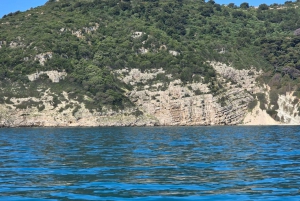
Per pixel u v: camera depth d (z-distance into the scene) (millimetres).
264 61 148375
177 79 130375
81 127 114000
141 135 80750
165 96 127312
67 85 127875
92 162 39938
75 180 30672
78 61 137750
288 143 61219
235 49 151250
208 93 128875
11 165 38094
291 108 131250
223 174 33000
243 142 63469
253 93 137000
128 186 28609
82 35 152125
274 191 27172
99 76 130125
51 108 120438
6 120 116000
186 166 37156
